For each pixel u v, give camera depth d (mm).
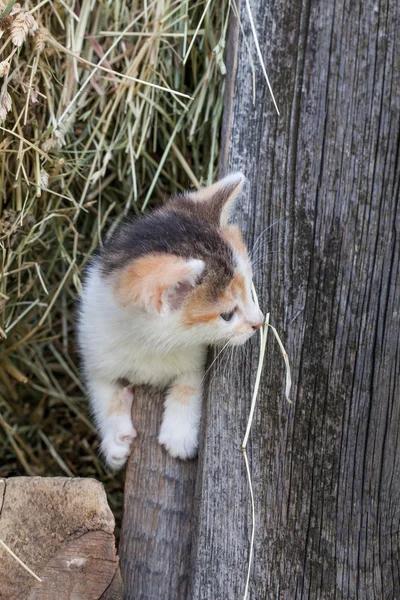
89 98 1090
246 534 957
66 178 1110
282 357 957
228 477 960
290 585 953
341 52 949
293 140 957
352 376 951
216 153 1116
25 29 1000
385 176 947
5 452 1207
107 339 1006
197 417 995
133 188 1100
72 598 920
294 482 955
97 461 1210
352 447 952
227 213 980
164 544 981
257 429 959
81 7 1076
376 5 946
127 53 1088
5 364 1168
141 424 1009
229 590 958
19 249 1083
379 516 952
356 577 950
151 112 1091
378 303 948
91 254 1107
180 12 1074
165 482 989
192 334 975
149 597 977
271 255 962
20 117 1026
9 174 1073
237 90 965
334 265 951
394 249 947
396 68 945
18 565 921
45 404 1219
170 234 973
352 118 949
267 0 958
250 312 959
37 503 931
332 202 952
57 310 1179
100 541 925
